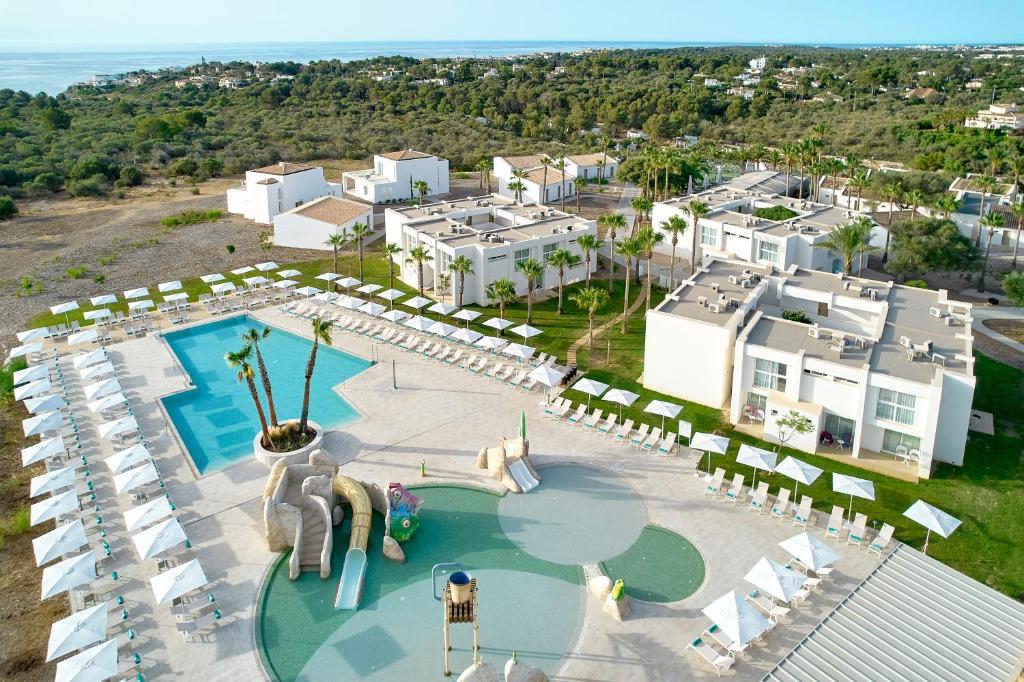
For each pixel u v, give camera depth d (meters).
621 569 32.66
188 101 190.00
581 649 28.22
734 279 54.31
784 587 28.70
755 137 156.00
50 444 39.38
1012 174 92.56
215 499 37.62
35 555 32.09
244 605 30.36
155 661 27.50
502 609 30.25
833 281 55.22
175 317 62.41
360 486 35.97
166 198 108.69
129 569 32.47
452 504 37.38
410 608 30.36
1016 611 30.27
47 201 106.62
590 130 171.62
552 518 36.25
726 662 27.12
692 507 37.12
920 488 38.75
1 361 54.34
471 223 78.56
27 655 28.11
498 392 49.53
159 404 47.69
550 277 69.81
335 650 28.16
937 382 38.34
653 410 42.16
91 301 61.53
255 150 135.62
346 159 137.00
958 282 72.06
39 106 177.25
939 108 167.88
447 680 26.81
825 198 100.88
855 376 40.56
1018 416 46.00
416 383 50.88
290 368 54.16
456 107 179.38
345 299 61.38
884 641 28.62
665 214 80.12
